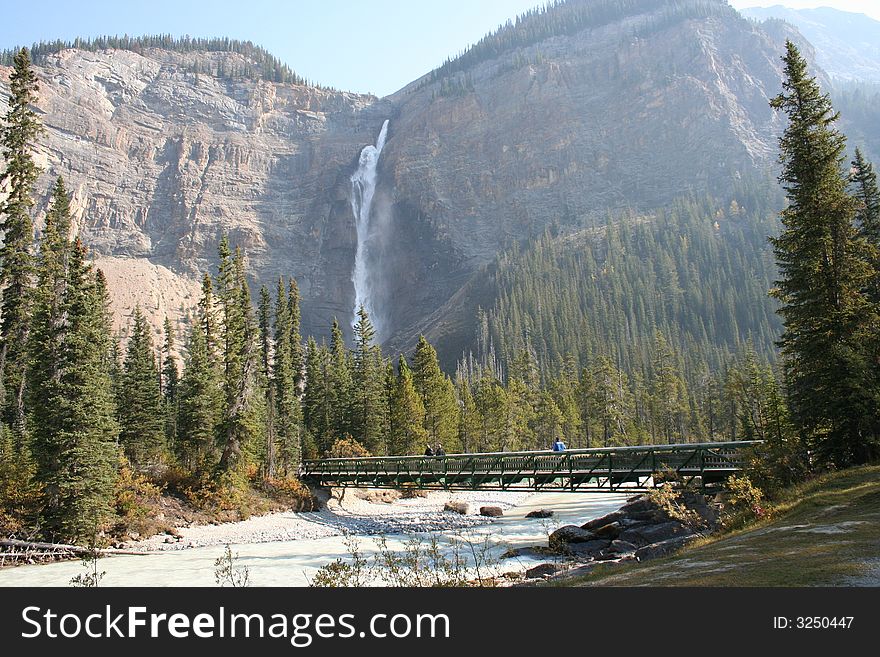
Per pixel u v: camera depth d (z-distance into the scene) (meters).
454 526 37.97
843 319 23.02
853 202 24.28
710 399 92.88
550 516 39.03
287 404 61.69
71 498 30.36
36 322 32.78
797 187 25.48
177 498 41.19
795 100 25.67
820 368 22.67
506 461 34.22
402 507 51.19
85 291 34.09
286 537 35.69
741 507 16.83
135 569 24.03
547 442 85.25
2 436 39.09
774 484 19.08
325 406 72.06
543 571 16.75
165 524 35.91
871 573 7.16
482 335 165.25
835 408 21.36
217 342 53.94
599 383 85.31
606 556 20.16
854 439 21.09
